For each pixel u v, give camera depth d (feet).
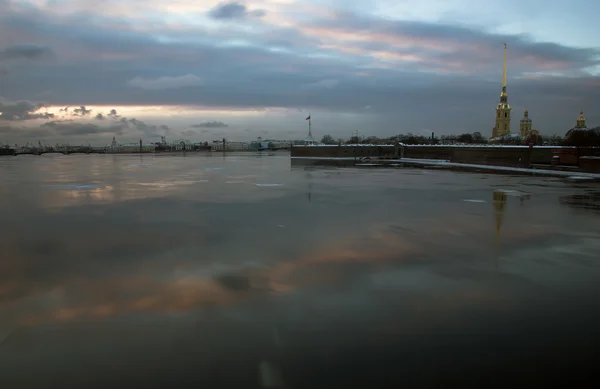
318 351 20.49
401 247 40.81
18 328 23.22
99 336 22.24
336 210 64.75
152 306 26.23
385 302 26.68
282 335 22.20
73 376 18.48
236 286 29.78
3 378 18.34
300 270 33.45
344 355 20.11
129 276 32.14
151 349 20.81
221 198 80.28
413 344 21.11
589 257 36.94
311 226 51.67
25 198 82.12
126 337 22.07
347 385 17.57
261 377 18.24
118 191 94.58
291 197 81.51
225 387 17.51
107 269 33.96
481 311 25.16
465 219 56.24
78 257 37.63
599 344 20.98
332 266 34.47
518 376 18.17
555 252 38.65
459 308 25.62
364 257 37.17
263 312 25.25
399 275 32.07
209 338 21.95
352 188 98.84
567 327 22.95
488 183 110.83
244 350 20.65
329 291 28.71
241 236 46.06
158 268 34.17
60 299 27.45
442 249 39.91
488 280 30.81
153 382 17.95
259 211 63.93
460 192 89.30
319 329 22.91
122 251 39.70
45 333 22.58
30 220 56.95
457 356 19.93
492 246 41.06
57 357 20.10
